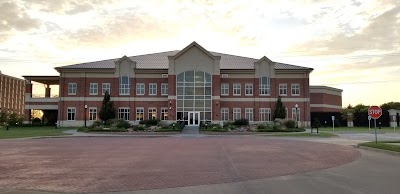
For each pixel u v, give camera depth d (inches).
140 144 1033.5
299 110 2300.7
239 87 2319.1
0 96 4101.9
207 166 559.8
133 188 387.9
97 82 2298.2
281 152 790.5
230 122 2144.4
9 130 1892.2
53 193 362.6
